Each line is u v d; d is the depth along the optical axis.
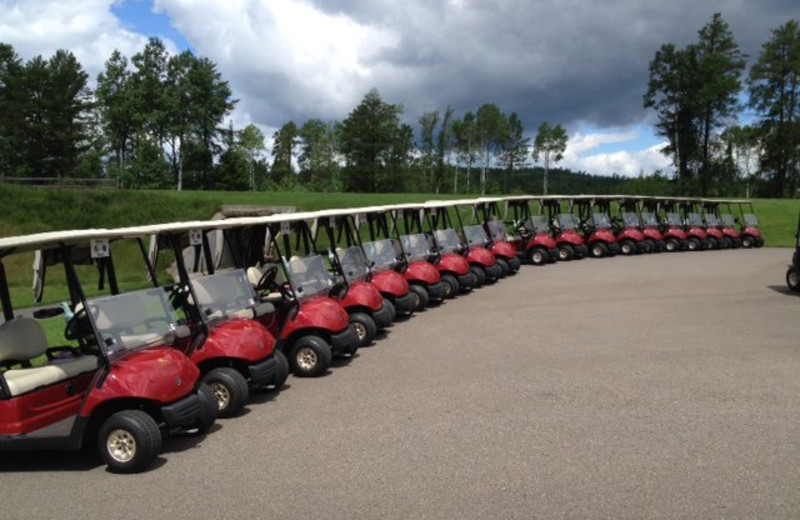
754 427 6.09
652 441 5.77
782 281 16.77
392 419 6.54
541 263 21.17
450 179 94.88
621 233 24.88
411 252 13.77
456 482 5.00
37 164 65.31
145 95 72.88
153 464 5.61
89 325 6.04
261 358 7.00
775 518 4.36
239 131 76.00
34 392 5.55
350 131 84.62
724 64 68.12
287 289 9.22
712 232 27.66
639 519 4.38
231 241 8.65
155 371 5.55
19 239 5.26
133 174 68.50
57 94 64.81
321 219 10.09
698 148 70.56
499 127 92.25
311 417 6.69
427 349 9.67
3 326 6.09
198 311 6.96
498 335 10.55
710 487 4.84
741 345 9.53
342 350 8.59
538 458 5.44
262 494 4.90
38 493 5.11
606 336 10.30
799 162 69.62
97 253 5.88
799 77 68.75
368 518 4.47
